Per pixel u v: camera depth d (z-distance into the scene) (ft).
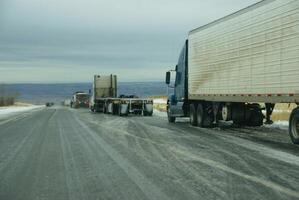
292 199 29.14
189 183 34.35
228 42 76.64
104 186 33.63
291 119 59.82
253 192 31.14
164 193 30.96
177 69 106.73
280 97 59.67
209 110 90.33
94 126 99.66
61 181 35.76
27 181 35.94
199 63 90.68
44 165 43.91
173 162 44.88
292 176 37.06
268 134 75.05
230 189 32.14
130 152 52.90
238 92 72.90
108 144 61.77
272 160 45.83
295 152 52.01
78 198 29.96
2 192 32.01
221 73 79.87
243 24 70.85
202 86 89.15
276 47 60.64
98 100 191.72
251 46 68.13
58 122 118.01
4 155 51.55
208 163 44.06
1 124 111.96
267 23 63.10
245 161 45.21
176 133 78.84
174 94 109.40
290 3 56.90
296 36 55.52
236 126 93.45
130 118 137.69
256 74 66.59
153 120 124.36
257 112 84.84
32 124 110.42
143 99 156.66
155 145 60.08
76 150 55.31
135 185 33.78
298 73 55.06
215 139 67.56
